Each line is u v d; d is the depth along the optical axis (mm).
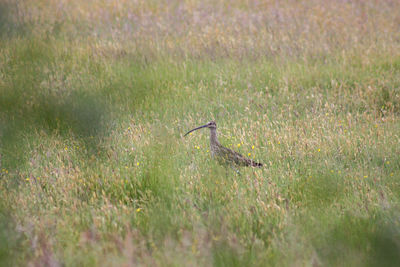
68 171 16906
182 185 15789
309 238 12430
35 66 30344
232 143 20500
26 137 21156
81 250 11836
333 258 11703
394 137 19812
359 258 11656
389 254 11891
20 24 37906
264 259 11547
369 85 26312
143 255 11312
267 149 19156
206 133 22312
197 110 25344
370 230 12805
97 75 29703
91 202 14766
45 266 10992
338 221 13398
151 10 45406
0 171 17812
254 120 23250
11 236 12555
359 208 14055
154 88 28234
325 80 28281
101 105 25047
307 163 17656
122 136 21406
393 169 17375
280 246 12141
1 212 14203
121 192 15461
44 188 16266
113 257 11125
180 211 14102
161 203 14461
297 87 27359
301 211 13969
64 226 13102
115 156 18391
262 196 14906
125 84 28219
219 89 28109
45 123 23188
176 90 27812
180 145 19906
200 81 28875
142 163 17734
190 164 17906
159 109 25422
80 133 22344
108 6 46156
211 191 15008
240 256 11469
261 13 43375
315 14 43344
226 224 12727
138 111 25203
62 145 20500
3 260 11625
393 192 15398
